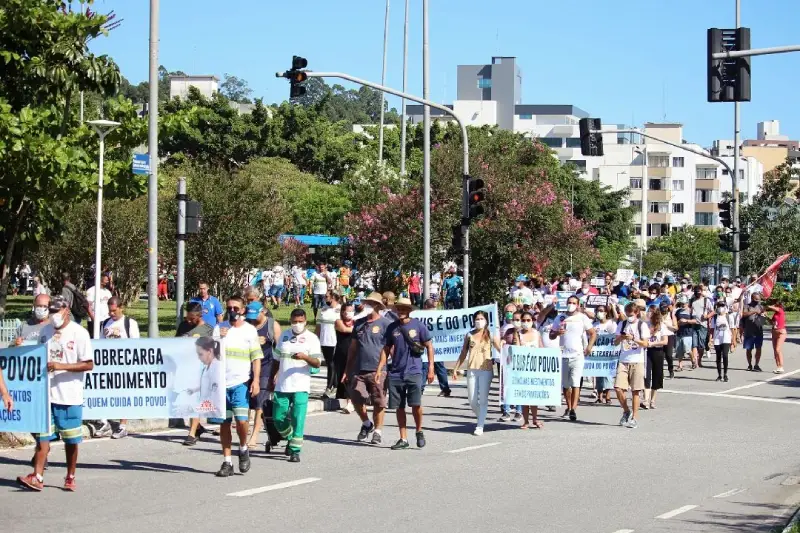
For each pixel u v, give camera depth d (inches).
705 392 911.0
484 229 1318.9
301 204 2576.3
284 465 527.2
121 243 1521.9
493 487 474.0
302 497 442.6
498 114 5964.6
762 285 1547.7
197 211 741.9
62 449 562.6
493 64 5994.1
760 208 2121.1
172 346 511.5
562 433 661.3
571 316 726.5
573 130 5733.3
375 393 601.0
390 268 1438.2
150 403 519.2
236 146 3112.7
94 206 1496.1
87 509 412.8
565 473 515.5
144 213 1539.1
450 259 1393.9
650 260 3297.2
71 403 450.9
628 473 519.5
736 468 541.6
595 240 3191.4
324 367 1027.9
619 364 698.8
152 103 717.3
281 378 538.6
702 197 4783.5
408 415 737.6
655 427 695.7
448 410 771.4
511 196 1334.9
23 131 668.7
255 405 576.4
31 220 788.0
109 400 522.3
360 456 559.2
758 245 2071.9
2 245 783.7
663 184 4739.2
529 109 6131.9
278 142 3169.3
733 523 409.1
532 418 703.7
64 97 791.7
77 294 910.4
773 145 6501.0
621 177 4790.8
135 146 863.1
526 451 584.4
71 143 794.8
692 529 396.2
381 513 412.5
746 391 920.3
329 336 787.4
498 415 749.3
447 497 448.8
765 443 629.0
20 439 571.8
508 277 1353.3
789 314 2151.8
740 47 741.3
